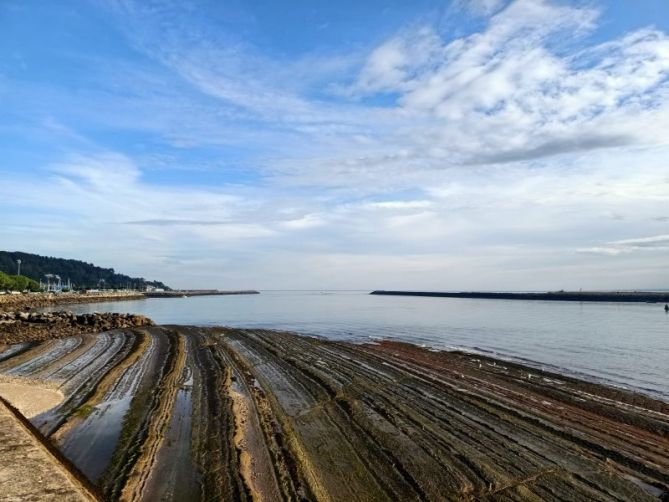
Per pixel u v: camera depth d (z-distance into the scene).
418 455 10.16
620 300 114.44
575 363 22.31
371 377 17.73
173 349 24.12
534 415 13.09
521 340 31.92
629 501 8.38
